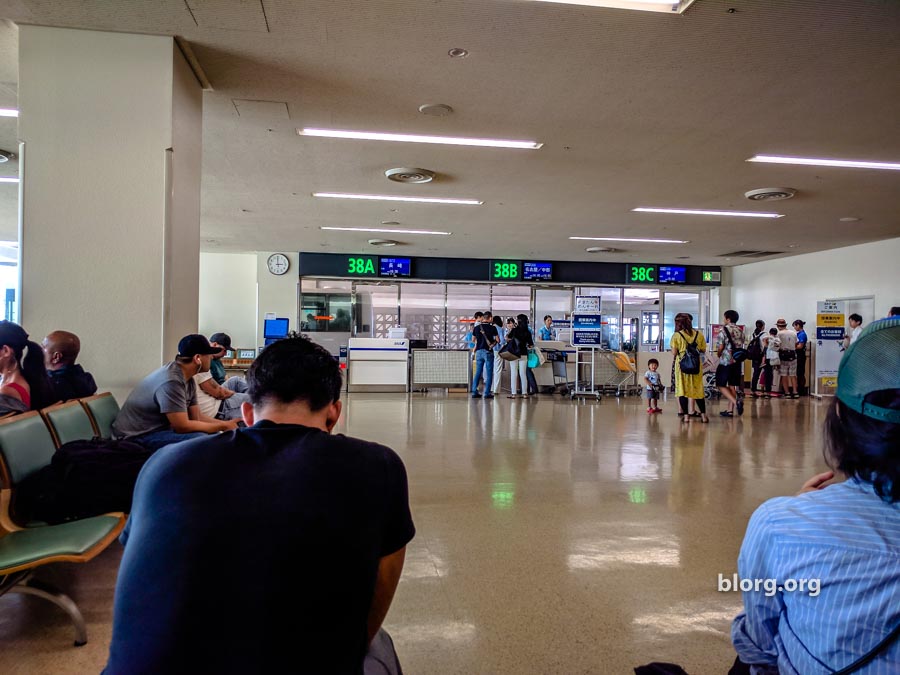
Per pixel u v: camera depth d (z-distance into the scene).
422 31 3.72
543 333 13.15
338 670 0.91
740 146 5.78
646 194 7.72
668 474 4.78
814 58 3.98
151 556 0.90
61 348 3.38
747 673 1.09
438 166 6.59
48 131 3.67
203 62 4.14
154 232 3.73
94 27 3.69
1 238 11.42
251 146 5.95
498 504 3.90
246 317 14.16
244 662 0.86
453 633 2.25
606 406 9.84
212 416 4.68
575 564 2.92
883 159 6.09
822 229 9.94
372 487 1.01
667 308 15.45
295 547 0.91
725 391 8.56
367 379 12.13
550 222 9.67
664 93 4.59
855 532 0.84
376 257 13.67
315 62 4.15
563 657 2.10
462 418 8.06
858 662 0.80
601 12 3.48
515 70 4.24
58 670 1.98
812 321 12.50
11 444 2.41
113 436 3.42
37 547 2.09
